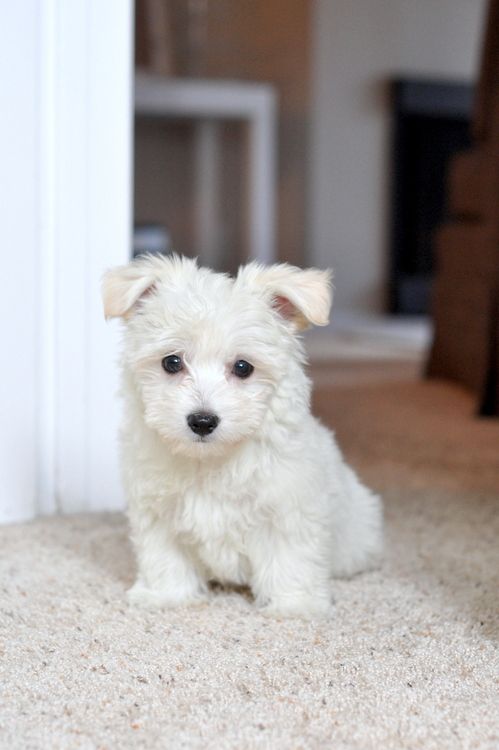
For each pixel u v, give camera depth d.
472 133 2.12
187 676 0.89
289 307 1.02
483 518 1.24
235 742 0.81
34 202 1.19
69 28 1.20
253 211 3.68
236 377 0.99
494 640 0.95
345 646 0.94
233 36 3.74
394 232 3.64
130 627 0.97
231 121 3.81
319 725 0.83
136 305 1.01
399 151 3.60
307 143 3.62
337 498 1.04
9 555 1.11
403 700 0.86
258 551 1.01
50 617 0.98
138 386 1.00
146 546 1.02
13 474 1.21
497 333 1.76
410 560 1.12
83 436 1.25
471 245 2.01
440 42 3.64
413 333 3.17
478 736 0.82
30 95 1.18
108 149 1.22
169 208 3.87
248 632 0.96
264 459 0.98
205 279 1.00
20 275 1.19
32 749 0.81
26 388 1.21
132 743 0.81
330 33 3.55
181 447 0.96
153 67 3.76
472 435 1.62
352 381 2.21
